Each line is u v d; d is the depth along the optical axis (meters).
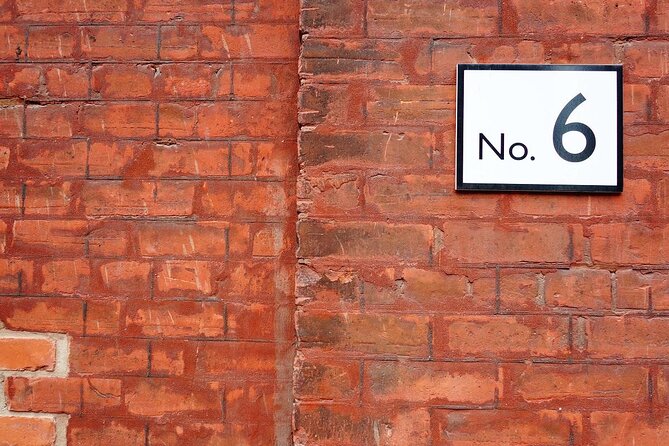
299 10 1.74
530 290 1.52
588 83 1.53
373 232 1.54
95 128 1.77
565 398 1.50
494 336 1.52
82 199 1.76
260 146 1.74
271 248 1.73
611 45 1.54
